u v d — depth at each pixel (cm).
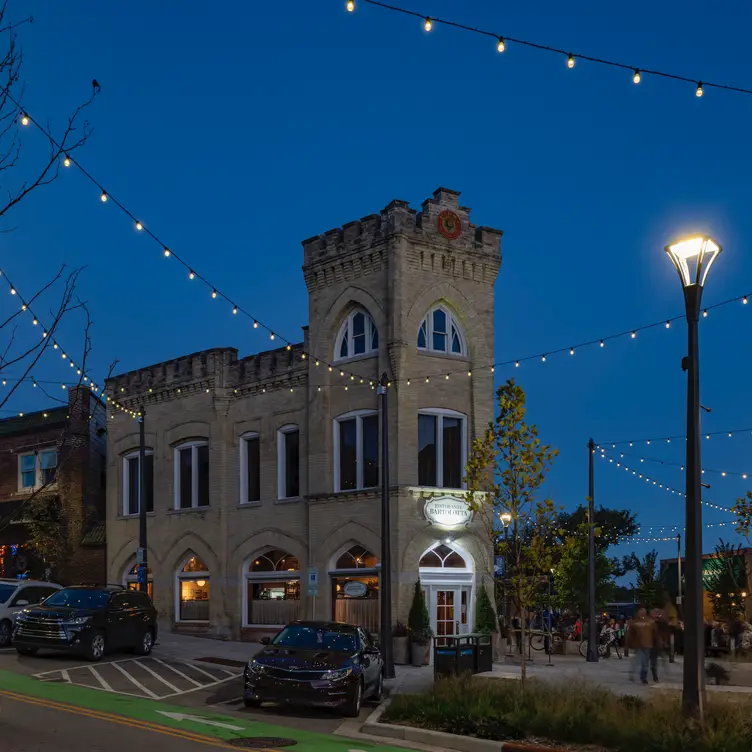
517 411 1927
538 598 3070
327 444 3108
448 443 3042
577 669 2639
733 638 3145
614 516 6600
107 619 2503
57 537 3866
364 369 3045
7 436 4153
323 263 3191
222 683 2119
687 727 1291
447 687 1667
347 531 2991
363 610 2934
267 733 1477
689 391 1390
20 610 2734
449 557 2969
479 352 3120
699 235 1400
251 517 3366
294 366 3284
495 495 1966
